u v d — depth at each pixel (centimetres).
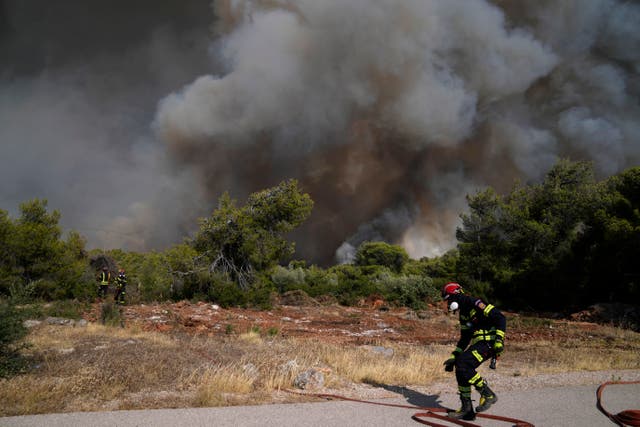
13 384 550
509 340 1377
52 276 1969
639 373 779
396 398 582
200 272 2180
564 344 1270
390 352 996
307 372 649
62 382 574
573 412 509
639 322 1894
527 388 647
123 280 1923
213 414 468
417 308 2403
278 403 534
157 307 1839
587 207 2677
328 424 444
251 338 1123
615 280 2347
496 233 3061
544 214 2941
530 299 2720
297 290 2580
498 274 2808
